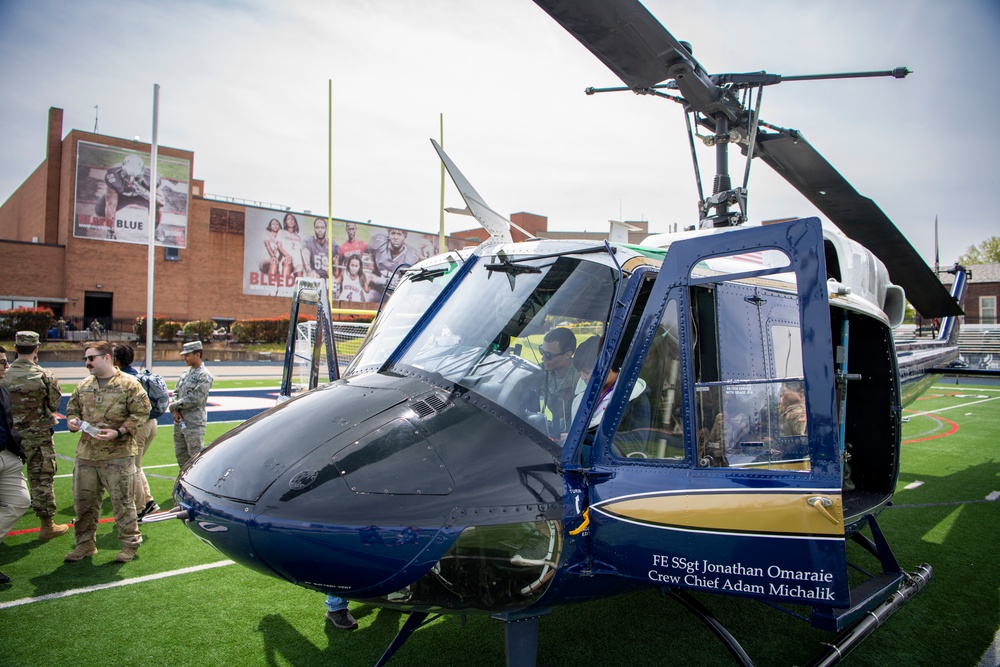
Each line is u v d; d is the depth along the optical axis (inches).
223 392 619.8
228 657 137.4
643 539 98.7
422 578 91.9
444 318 122.9
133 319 1369.3
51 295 1328.7
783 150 194.7
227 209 1503.4
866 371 184.4
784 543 93.4
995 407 644.1
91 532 193.9
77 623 152.5
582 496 99.1
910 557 207.8
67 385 616.4
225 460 102.6
